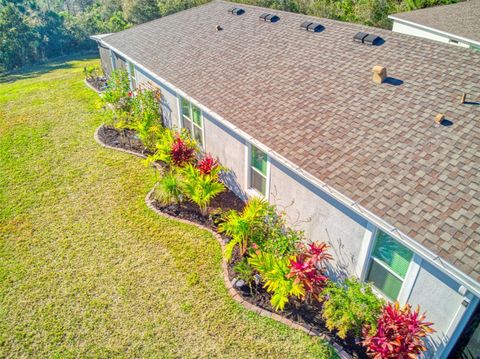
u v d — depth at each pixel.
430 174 7.75
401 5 28.58
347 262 9.12
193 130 15.53
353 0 30.41
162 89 16.56
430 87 9.80
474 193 7.16
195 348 8.57
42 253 11.32
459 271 6.16
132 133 17.88
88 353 8.58
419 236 6.77
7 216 12.84
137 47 18.86
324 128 9.80
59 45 43.97
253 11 18.55
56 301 9.82
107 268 10.71
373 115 9.61
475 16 19.55
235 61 14.48
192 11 21.66
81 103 21.62
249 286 9.84
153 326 9.10
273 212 10.41
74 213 12.88
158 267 10.68
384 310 7.71
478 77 9.64
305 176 8.80
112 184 14.30
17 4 45.09
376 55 11.76
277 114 10.91
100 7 49.50
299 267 8.67
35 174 15.02
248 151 11.75
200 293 9.87
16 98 22.75
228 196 13.52
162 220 12.43
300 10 31.28
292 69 12.70
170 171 14.11
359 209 7.65
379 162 8.37
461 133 8.36
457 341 7.18
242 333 8.84
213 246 11.32
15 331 9.12
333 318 8.20
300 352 8.35
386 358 7.21
